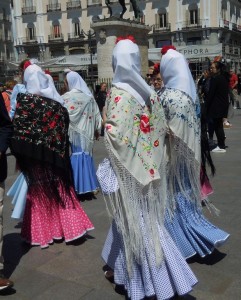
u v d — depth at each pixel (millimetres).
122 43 2898
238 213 4910
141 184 2842
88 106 5742
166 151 3320
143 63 18797
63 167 4125
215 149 8852
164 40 47688
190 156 3387
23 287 3414
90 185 5816
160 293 2871
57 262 3844
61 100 4230
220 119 8695
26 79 4156
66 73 5883
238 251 3898
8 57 58875
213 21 44750
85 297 3234
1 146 3217
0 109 3199
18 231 4676
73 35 51125
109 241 3254
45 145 4031
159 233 2953
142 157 2855
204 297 3158
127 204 2830
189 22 45969
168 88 3449
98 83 17828
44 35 53062
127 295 3168
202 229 3557
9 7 59000
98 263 3791
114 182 2863
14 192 4703
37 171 4098
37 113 4016
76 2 50219
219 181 6340
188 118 3336
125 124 2762
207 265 3631
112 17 17359
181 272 2908
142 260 2889
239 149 9016
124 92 2809
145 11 47719
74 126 5652
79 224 4211
